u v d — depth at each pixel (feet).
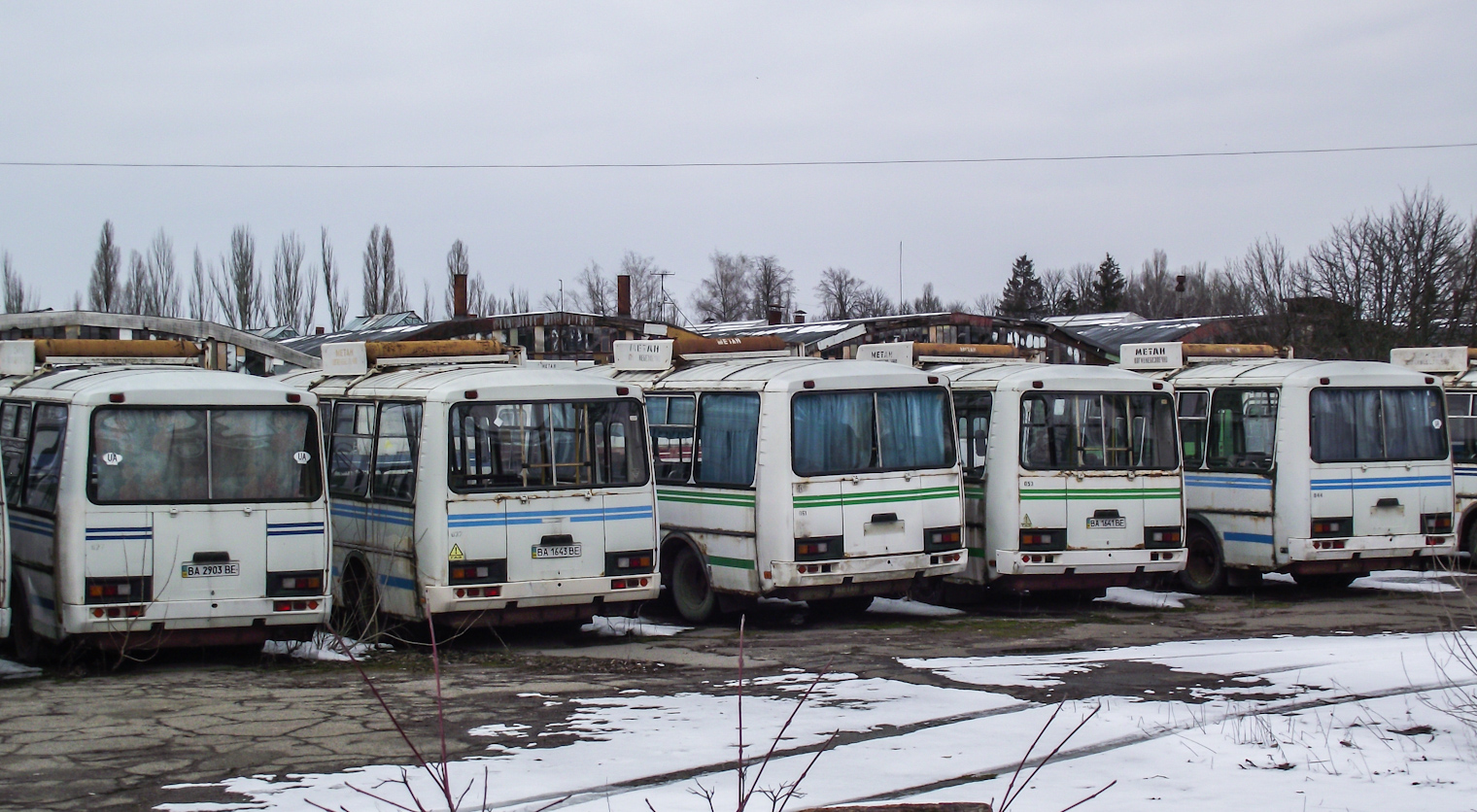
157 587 37.68
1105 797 23.30
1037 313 283.79
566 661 40.16
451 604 41.42
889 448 47.93
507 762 25.90
